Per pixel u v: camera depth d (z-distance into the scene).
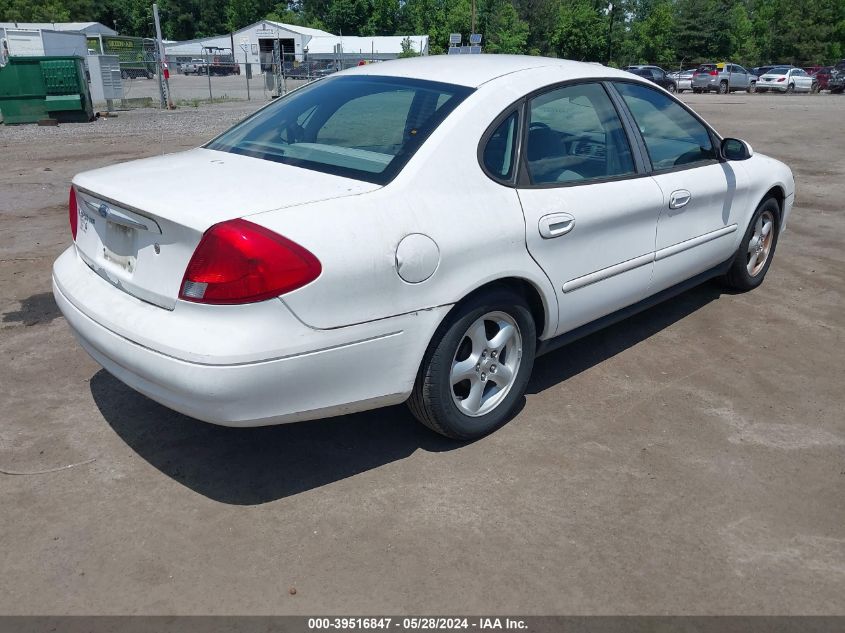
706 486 3.07
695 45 63.47
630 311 4.19
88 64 22.50
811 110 23.14
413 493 2.97
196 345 2.51
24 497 2.90
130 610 2.35
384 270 2.74
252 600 2.40
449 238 2.94
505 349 3.40
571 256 3.52
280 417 2.68
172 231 2.62
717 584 2.51
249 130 3.66
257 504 2.89
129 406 3.63
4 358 4.12
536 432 3.46
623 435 3.45
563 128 3.60
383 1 79.00
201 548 2.64
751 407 3.75
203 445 3.31
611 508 2.90
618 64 62.31
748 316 5.04
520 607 2.39
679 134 4.43
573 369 4.16
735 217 4.88
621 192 3.78
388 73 3.68
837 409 3.75
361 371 2.79
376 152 3.09
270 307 2.53
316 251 2.58
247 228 2.52
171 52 62.81
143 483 3.02
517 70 3.56
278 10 91.19
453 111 3.19
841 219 7.95
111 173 3.19
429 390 3.08
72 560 2.56
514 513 2.86
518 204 3.24
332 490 2.99
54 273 3.39
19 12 72.62
